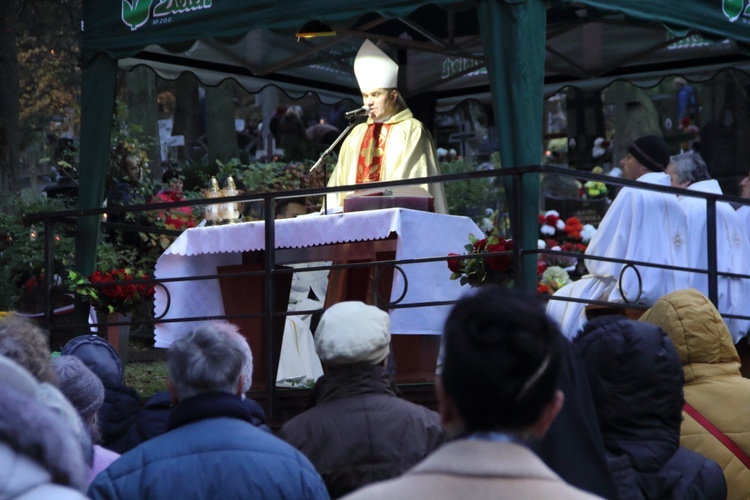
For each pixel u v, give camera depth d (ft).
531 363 7.25
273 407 21.57
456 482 6.85
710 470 13.53
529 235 20.59
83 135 27.35
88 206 27.17
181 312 24.17
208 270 24.44
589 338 13.58
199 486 10.83
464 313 7.46
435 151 27.94
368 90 27.63
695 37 33.32
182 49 26.37
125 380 34.04
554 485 6.89
